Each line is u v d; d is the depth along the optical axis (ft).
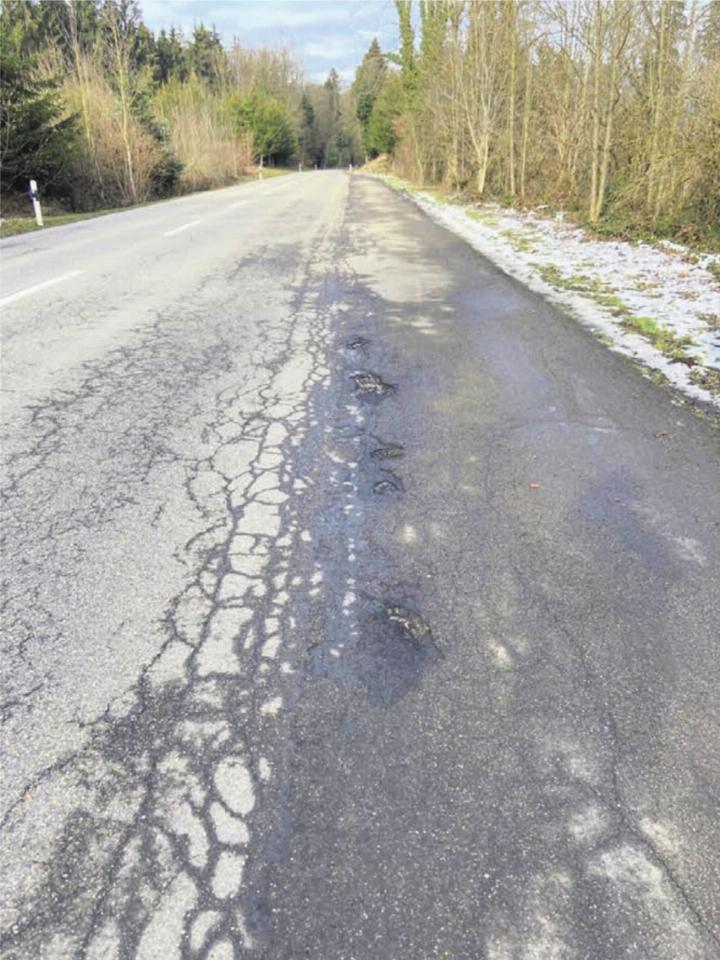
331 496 9.72
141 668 6.57
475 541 8.61
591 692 6.27
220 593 7.64
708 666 6.57
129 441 11.46
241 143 158.40
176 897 4.58
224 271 26.05
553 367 15.17
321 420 12.39
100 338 17.21
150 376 14.57
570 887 4.64
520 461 10.78
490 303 21.03
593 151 37.06
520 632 7.04
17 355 15.85
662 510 9.35
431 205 56.65
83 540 8.64
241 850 4.89
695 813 5.14
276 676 6.48
